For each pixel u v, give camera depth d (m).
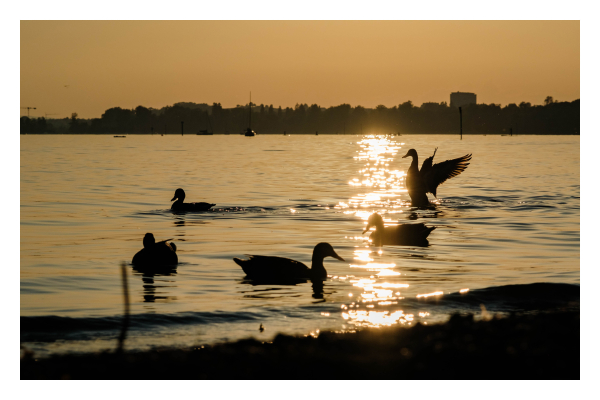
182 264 17.17
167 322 11.81
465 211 27.86
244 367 8.88
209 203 29.86
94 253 18.61
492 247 19.44
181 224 24.30
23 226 23.58
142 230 22.88
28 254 18.39
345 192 36.03
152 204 30.47
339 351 9.46
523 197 32.91
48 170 51.56
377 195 34.56
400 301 13.14
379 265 16.94
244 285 14.84
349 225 23.98
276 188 38.25
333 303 13.07
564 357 8.88
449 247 19.47
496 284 14.63
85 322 11.77
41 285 14.75
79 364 9.27
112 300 13.42
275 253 18.66
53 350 10.18
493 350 9.12
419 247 19.47
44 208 28.50
